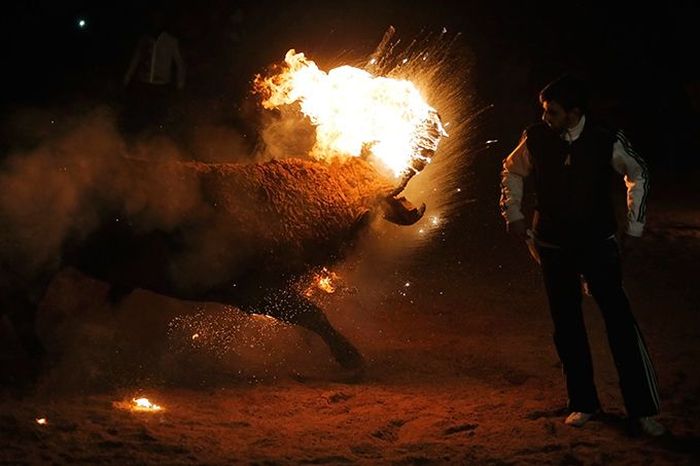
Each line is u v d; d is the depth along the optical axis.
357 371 7.68
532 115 21.75
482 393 7.37
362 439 6.29
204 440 6.18
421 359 8.26
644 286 11.40
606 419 6.67
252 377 7.66
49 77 21.58
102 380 7.43
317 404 7.03
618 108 23.81
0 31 23.64
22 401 6.89
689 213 17.11
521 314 9.99
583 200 6.29
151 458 5.85
